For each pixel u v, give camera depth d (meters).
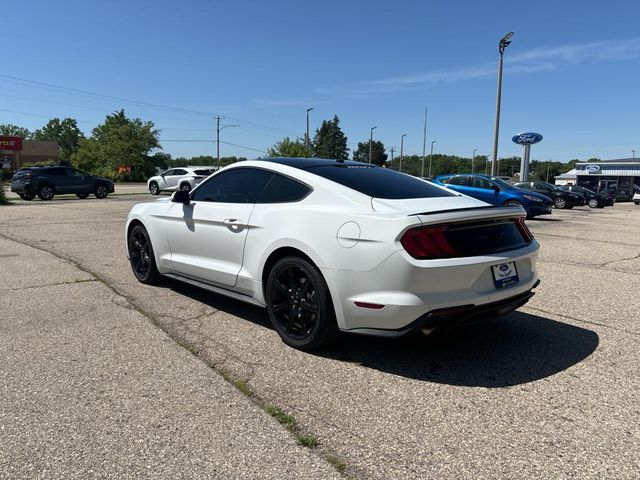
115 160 69.00
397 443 2.49
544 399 2.98
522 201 16.47
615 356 3.67
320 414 2.77
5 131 128.38
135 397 2.94
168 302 4.98
